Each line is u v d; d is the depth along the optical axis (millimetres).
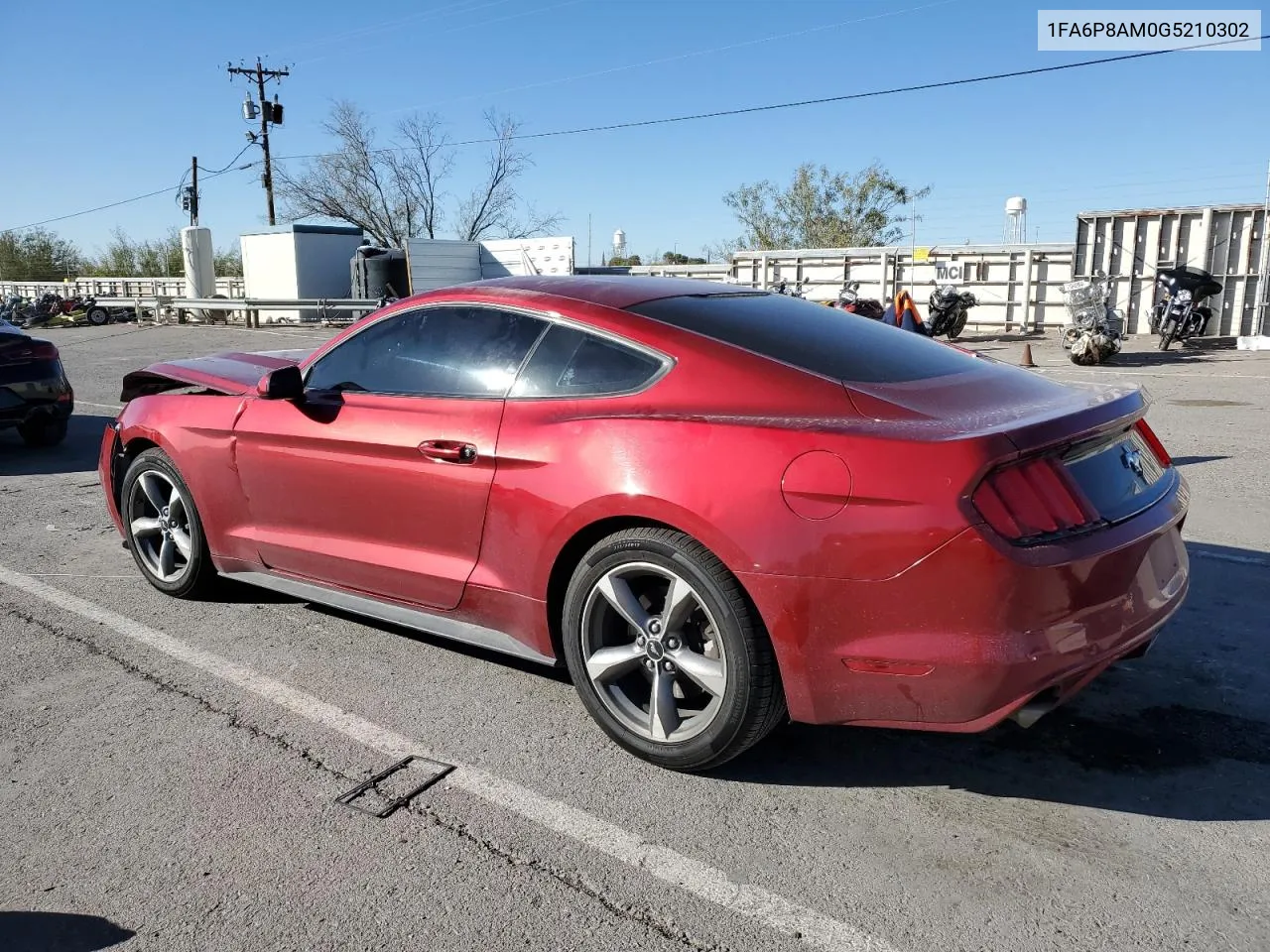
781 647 2762
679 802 2926
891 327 3801
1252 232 16531
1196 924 2336
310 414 3953
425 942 2322
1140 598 2857
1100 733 3305
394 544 3729
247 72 40375
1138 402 3094
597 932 2350
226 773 3111
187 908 2455
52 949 2314
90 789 3014
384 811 2881
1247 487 6758
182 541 4672
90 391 14211
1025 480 2645
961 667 2570
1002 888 2492
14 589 4949
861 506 2633
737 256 22438
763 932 2340
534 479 3215
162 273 63188
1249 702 3504
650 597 3148
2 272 66812
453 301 3732
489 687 3746
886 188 43719
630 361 3213
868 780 3043
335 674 3865
